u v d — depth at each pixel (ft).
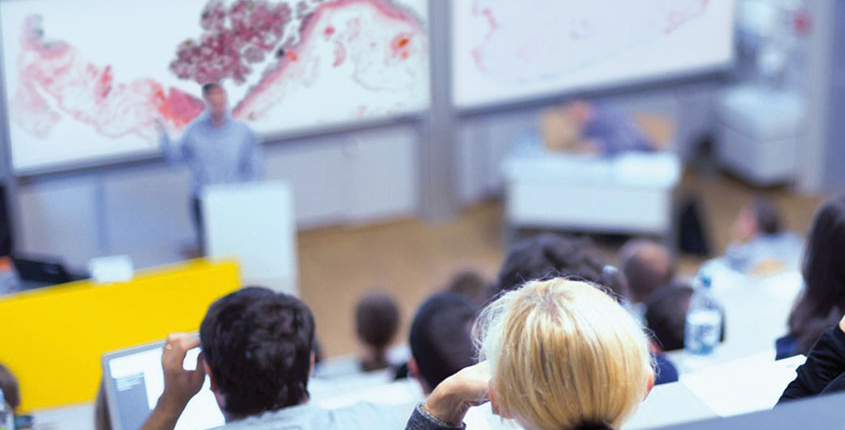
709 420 2.77
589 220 26.02
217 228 16.33
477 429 5.36
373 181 27.76
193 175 17.57
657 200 25.41
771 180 28.94
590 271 8.63
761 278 15.76
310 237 27.30
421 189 27.84
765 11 28.89
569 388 3.96
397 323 14.74
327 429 5.86
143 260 23.12
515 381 4.04
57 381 12.82
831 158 28.55
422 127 26.94
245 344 6.00
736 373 5.98
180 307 13.26
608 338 4.00
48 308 12.60
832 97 27.94
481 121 27.99
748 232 18.94
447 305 8.01
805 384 5.27
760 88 29.66
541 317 4.05
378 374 13.79
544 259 8.59
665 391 5.82
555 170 25.73
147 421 6.30
